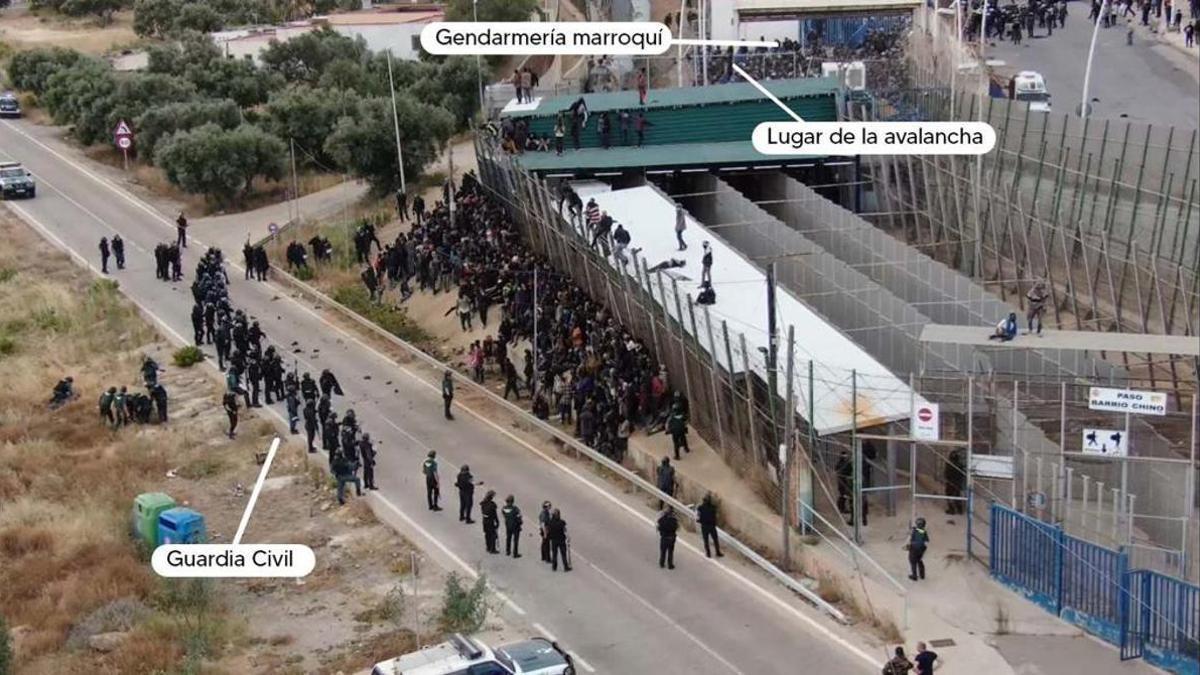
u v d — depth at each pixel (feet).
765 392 126.52
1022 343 114.11
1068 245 169.99
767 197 203.41
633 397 144.46
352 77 308.81
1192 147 153.89
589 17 304.09
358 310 196.34
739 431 129.29
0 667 101.09
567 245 175.01
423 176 263.29
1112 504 118.11
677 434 137.18
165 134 274.98
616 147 206.59
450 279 192.85
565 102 216.74
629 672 102.22
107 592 117.60
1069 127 171.12
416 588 116.67
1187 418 125.80
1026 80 230.48
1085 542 105.60
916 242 195.72
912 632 106.42
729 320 142.20
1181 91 237.04
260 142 259.80
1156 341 112.88
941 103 196.03
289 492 139.54
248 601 116.98
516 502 134.41
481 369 167.43
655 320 147.54
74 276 220.02
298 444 150.61
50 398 170.30
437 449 148.56
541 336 159.33
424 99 298.97
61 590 118.52
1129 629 101.55
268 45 340.18
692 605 112.57
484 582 110.83
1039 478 114.93
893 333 143.54
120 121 291.38
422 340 184.65
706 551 121.19
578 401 145.89
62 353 187.01
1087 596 105.70
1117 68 254.47
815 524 122.01
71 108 303.89
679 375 144.36
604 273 162.09
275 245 226.38
